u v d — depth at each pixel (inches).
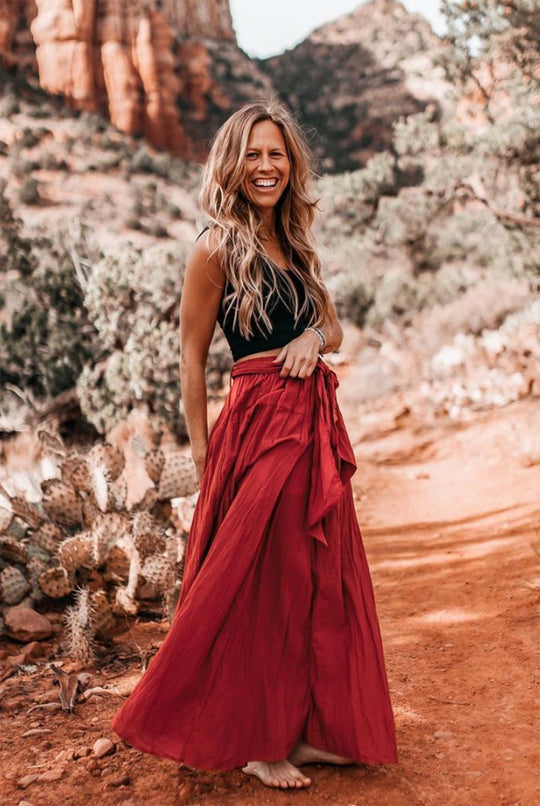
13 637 162.7
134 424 414.3
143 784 106.8
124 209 1505.9
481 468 339.6
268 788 104.6
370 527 273.6
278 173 108.8
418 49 2677.2
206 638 99.1
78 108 2354.8
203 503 108.0
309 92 2620.6
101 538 179.0
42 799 104.0
